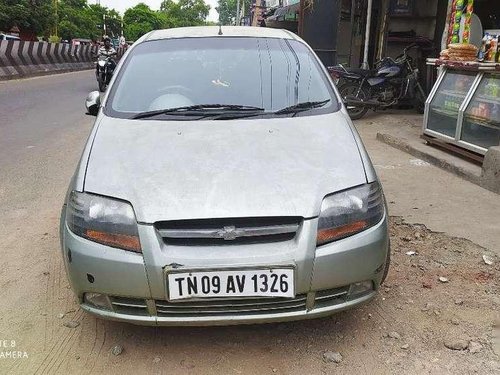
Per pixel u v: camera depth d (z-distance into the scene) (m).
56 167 5.85
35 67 18.11
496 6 8.73
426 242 3.75
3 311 2.89
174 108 3.07
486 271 3.31
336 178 2.44
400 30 11.54
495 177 4.83
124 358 2.48
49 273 3.34
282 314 2.28
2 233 4.00
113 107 3.11
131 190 2.36
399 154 6.45
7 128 8.07
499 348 2.52
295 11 14.17
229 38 3.64
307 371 2.37
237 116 2.99
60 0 48.75
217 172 2.43
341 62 12.64
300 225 2.27
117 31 61.72
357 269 2.33
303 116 3.00
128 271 2.23
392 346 2.55
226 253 2.20
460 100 5.82
